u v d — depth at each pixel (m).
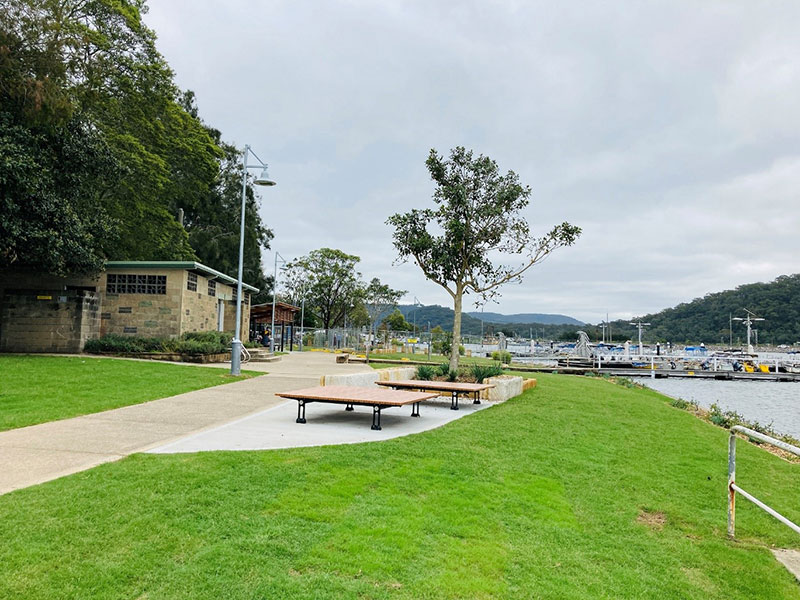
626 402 15.47
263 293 52.69
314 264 60.81
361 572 4.01
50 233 19.14
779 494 7.41
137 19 26.44
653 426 11.73
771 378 44.56
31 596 3.42
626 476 7.47
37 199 19.06
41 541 4.13
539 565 4.48
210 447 7.42
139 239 29.19
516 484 6.59
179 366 18.38
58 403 10.55
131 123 27.42
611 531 5.50
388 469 6.71
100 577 3.70
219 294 28.31
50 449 7.03
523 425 10.50
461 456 7.65
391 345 50.75
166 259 31.91
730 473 5.79
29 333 21.66
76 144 20.98
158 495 5.20
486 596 3.85
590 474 7.43
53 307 21.72
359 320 68.25
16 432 8.09
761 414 23.05
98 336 22.83
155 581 3.71
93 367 16.25
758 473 8.45
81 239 20.69
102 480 5.58
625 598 4.10
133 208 28.12
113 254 28.50
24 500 4.92
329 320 62.25
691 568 4.87
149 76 26.30
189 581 3.73
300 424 9.71
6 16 18.38
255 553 4.18
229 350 23.80
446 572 4.13
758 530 5.97
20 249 19.61
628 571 4.59
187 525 4.58
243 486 5.63
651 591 4.27
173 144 30.64
